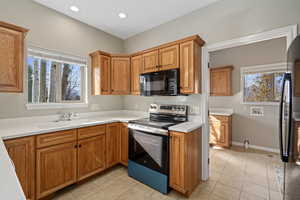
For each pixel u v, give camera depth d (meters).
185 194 1.80
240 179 2.17
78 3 2.12
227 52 3.90
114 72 2.76
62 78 2.52
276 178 2.19
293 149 1.17
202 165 2.15
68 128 1.84
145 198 1.78
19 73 1.64
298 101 1.09
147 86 2.37
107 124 2.34
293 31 1.51
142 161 2.08
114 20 2.57
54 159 1.74
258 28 1.72
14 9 1.91
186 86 1.99
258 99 3.49
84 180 2.14
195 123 2.10
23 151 1.51
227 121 3.44
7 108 1.87
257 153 3.16
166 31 2.62
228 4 1.94
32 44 2.06
